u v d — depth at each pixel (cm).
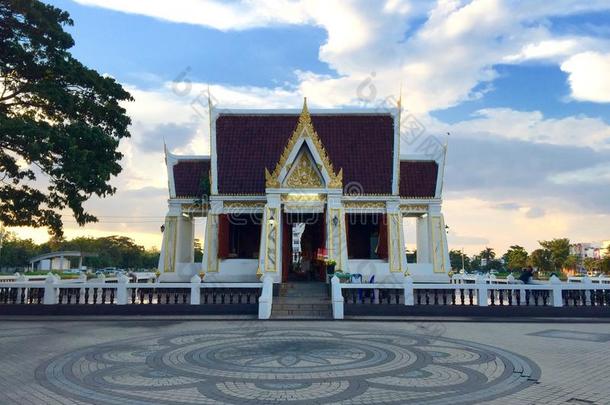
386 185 3172
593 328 1817
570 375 1026
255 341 1452
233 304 2167
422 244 3553
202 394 873
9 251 9062
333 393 879
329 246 2712
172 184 3322
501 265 10606
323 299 2308
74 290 2212
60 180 2083
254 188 3159
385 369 1071
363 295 2208
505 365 1120
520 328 1805
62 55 2145
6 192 2081
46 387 921
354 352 1271
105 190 2175
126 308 2159
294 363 1130
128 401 832
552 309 2136
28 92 2145
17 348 1330
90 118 2283
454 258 11031
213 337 1532
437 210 3300
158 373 1030
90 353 1254
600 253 12381
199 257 6156
